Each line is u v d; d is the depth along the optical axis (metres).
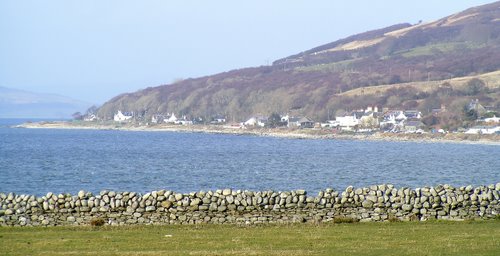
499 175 117.12
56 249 38.72
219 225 47.47
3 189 93.56
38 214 48.09
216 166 142.25
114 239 41.88
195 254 37.06
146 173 123.12
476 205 50.09
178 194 48.81
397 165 145.75
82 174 120.00
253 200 48.88
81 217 48.22
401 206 49.75
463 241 40.94
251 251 37.88
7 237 42.78
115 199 48.53
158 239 41.81
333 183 101.69
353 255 36.91
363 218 49.41
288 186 97.31
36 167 137.00
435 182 102.12
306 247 39.22
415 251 37.91
